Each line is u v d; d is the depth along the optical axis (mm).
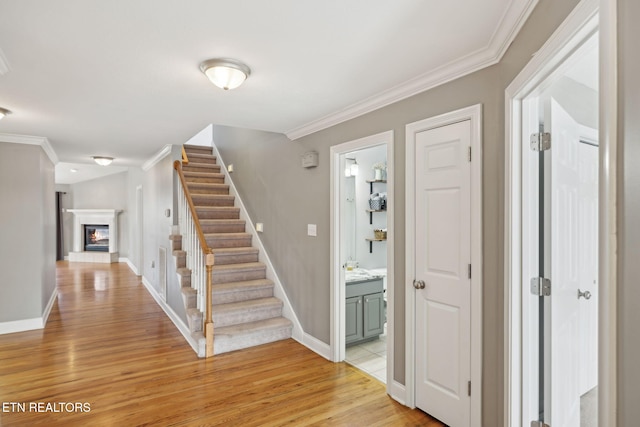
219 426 2299
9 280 4047
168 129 3756
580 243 2135
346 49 1971
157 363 3246
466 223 2145
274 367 3184
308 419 2385
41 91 2582
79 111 3086
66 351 3506
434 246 2357
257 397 2664
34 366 3162
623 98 823
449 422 2258
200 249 3736
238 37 1836
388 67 2209
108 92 2617
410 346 2514
